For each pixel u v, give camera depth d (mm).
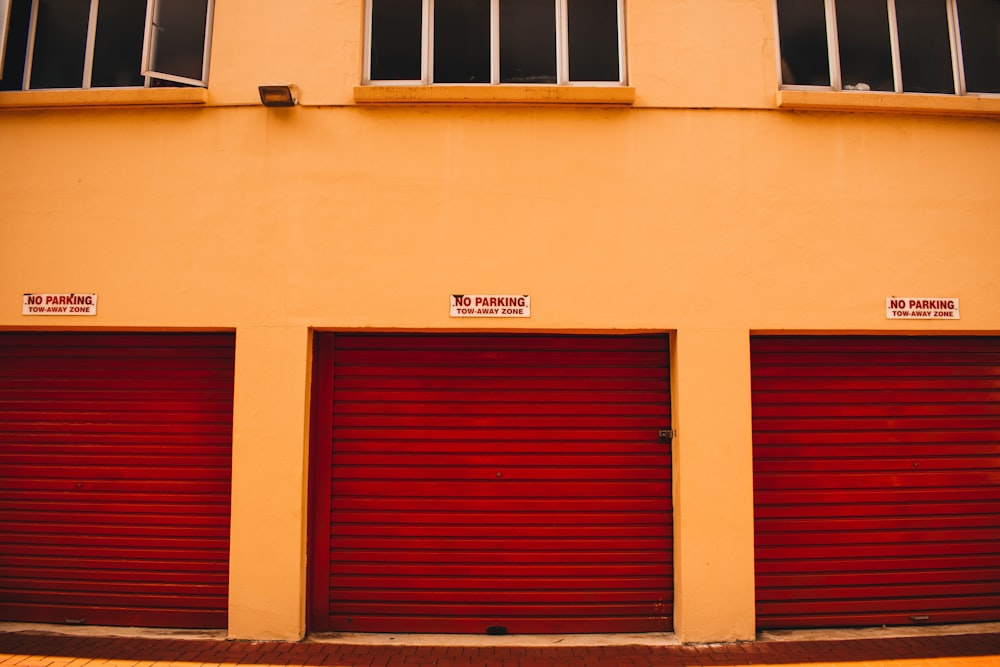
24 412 5234
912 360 5336
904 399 5293
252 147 5184
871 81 5559
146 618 5059
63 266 5113
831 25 5562
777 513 5129
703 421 4980
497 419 5184
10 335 5297
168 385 5223
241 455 4918
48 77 5457
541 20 5523
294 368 4988
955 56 5633
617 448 5191
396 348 5223
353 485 5117
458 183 5148
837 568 5125
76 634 4898
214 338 5246
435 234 5105
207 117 5219
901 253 5180
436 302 5055
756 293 5094
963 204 5258
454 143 5188
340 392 5188
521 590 5055
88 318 5066
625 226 5121
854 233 5180
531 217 5125
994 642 4805
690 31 5316
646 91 5246
